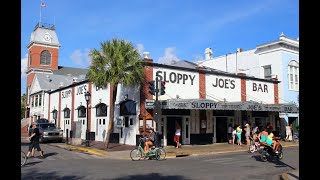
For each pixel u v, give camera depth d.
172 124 23.88
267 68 33.91
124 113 24.28
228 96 27.39
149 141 17.12
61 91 38.19
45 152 19.92
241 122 28.20
